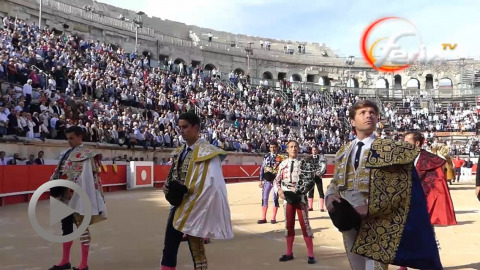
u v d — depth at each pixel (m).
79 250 6.59
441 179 6.75
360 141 3.42
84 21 37.16
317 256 6.24
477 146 36.03
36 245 6.89
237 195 16.48
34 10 33.59
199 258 4.12
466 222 9.71
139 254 6.31
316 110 40.69
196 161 4.06
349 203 3.19
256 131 31.28
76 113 19.81
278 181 6.09
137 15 45.91
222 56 48.53
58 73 20.86
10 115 16.02
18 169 13.27
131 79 26.97
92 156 5.24
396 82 55.25
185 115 4.23
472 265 5.71
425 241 3.06
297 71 53.53
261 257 6.19
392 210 3.13
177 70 36.94
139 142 21.84
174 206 4.14
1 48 19.56
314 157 11.73
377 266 3.14
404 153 3.13
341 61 55.41
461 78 52.78
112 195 16.06
